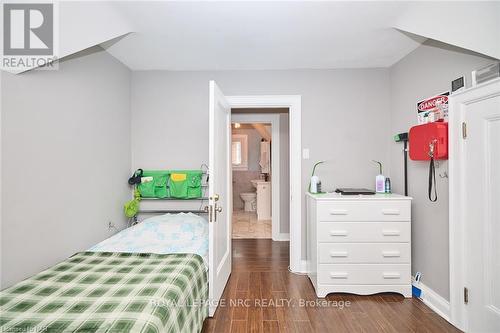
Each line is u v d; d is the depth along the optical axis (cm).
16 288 141
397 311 211
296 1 171
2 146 145
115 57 262
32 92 164
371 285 235
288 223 427
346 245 236
